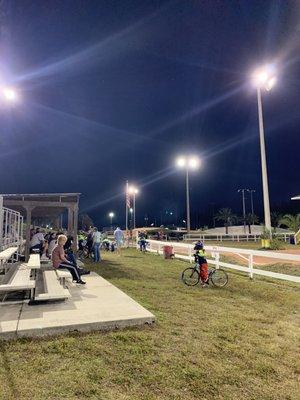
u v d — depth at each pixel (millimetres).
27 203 15438
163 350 4973
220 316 6902
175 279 11406
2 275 9945
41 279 10000
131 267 14453
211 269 10539
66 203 15938
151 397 3697
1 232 11547
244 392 3885
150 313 6355
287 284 11016
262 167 21703
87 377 4082
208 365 4531
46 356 4652
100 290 8695
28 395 3662
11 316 6102
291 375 4336
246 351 5059
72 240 15898
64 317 6020
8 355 4668
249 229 66125
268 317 6977
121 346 5035
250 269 12281
